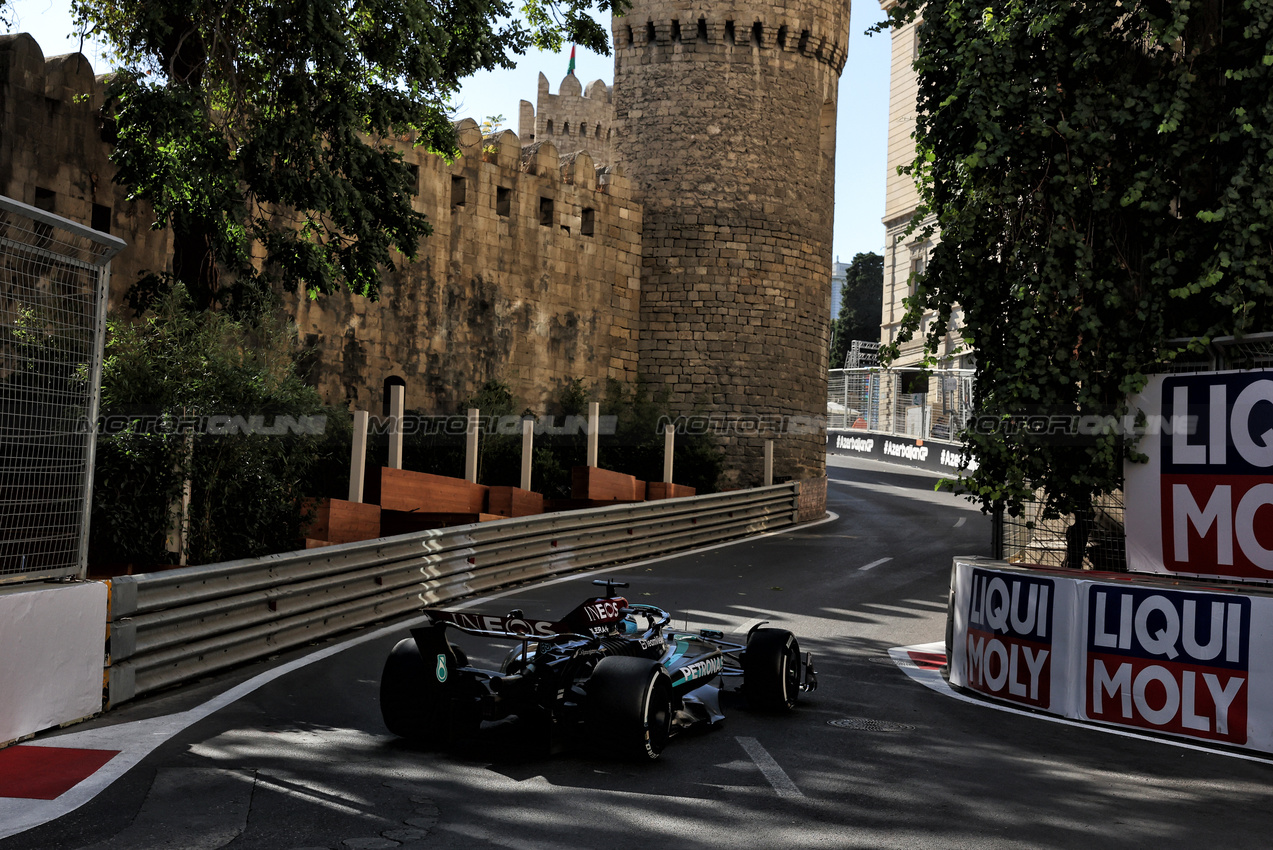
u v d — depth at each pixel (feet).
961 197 34.32
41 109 60.75
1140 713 26.43
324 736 22.36
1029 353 32.17
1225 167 30.35
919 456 167.43
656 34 111.34
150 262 66.54
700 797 18.97
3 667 20.40
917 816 18.34
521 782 19.49
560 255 99.81
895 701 28.91
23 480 22.15
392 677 21.94
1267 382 27.66
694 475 97.55
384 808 17.51
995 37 32.53
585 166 102.83
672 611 44.19
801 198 113.19
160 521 38.32
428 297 87.51
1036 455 32.12
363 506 49.62
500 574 51.85
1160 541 29.58
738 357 108.58
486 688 21.47
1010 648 29.25
